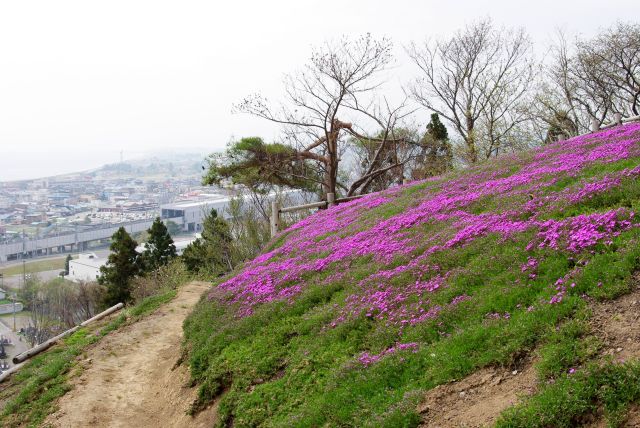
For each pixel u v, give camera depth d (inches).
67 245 4303.6
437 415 353.4
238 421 475.2
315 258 779.4
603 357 327.3
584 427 291.4
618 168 612.1
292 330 575.2
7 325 3070.9
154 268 2354.8
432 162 2034.9
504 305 433.1
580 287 402.6
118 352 835.4
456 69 1989.4
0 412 709.3
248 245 1861.5
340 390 426.0
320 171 2012.8
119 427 605.3
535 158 853.2
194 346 680.4
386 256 647.8
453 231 626.2
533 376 346.9
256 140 1814.7
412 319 487.2
